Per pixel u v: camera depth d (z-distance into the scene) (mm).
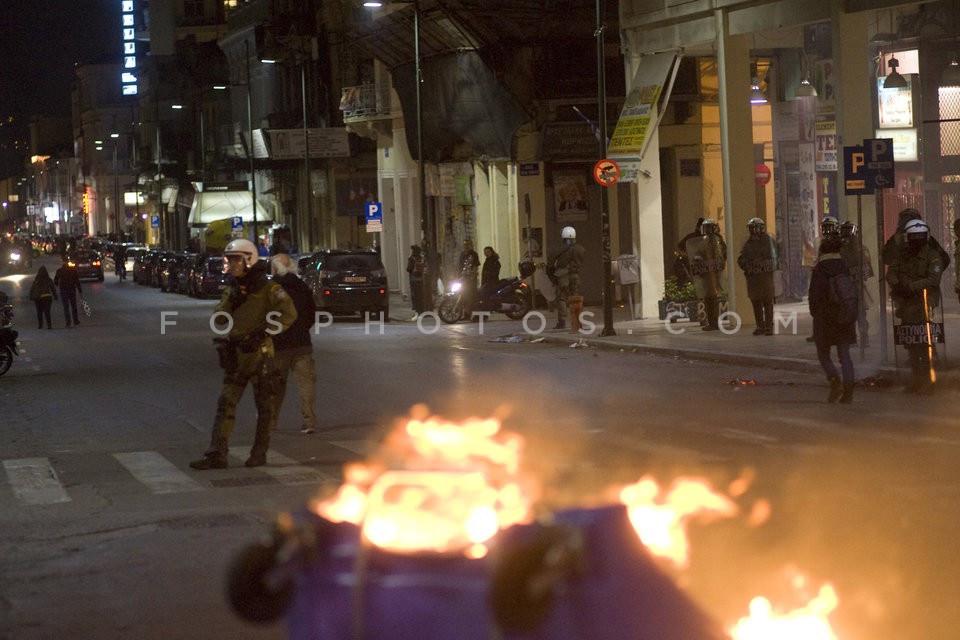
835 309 18500
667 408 18969
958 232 23266
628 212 46531
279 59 77250
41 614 8562
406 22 49188
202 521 11648
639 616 5367
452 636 5094
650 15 35375
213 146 110438
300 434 17703
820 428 16266
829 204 37531
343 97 61594
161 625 8172
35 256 165500
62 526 11742
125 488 13805
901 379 20578
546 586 4969
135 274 91812
